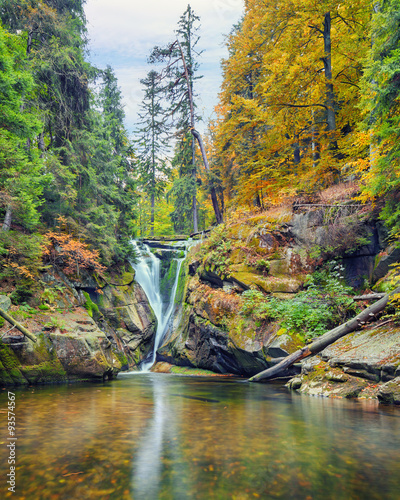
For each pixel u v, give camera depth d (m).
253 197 20.39
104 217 17.30
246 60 20.75
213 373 14.05
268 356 10.97
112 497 2.76
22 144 12.62
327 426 4.96
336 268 12.27
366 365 7.43
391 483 3.01
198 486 2.97
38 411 6.22
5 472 3.27
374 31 8.93
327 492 2.84
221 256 14.95
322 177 14.80
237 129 21.02
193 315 15.51
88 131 18.05
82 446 4.08
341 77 17.72
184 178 28.89
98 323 15.65
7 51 12.06
